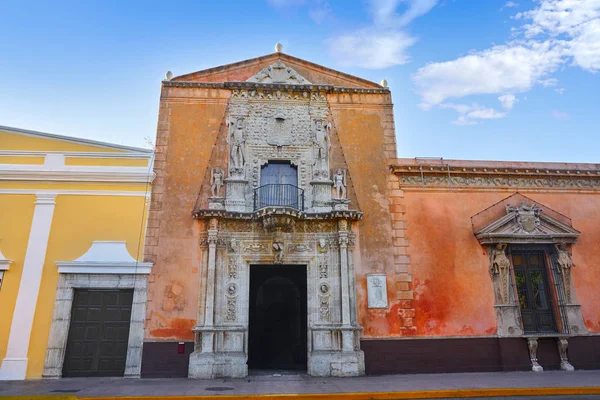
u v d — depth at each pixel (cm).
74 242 1399
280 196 1513
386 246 1490
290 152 1570
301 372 1393
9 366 1257
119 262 1371
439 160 1619
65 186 1452
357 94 1675
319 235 1466
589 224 1598
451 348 1405
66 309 1328
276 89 1631
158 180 1481
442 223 1538
